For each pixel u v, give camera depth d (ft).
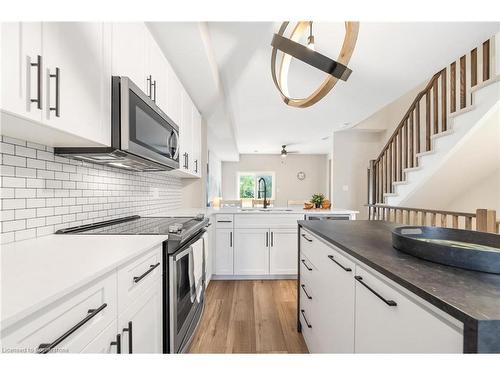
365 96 10.60
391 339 2.62
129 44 4.75
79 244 3.70
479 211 8.41
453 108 9.96
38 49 2.71
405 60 7.85
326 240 4.51
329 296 4.42
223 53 7.46
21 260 2.89
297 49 4.08
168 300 4.55
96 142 3.84
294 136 19.22
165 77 6.52
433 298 1.97
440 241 3.81
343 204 18.63
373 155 18.78
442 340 1.95
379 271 2.75
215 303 8.37
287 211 10.84
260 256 10.58
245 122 15.03
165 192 9.86
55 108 2.94
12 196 3.61
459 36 6.57
